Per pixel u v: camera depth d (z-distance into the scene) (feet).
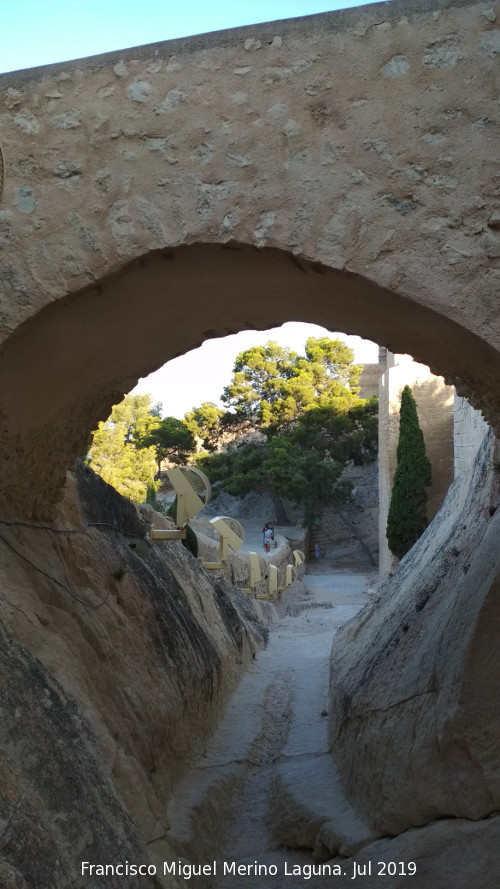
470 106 10.37
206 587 27.48
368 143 10.56
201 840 14.25
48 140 11.32
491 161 10.25
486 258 10.16
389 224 10.43
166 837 11.96
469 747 12.03
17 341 11.49
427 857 11.69
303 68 10.78
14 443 13.75
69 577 15.78
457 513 25.58
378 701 15.71
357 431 103.76
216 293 13.03
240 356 110.01
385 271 10.39
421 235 10.34
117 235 11.05
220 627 26.04
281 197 10.69
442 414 62.75
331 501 99.86
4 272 11.24
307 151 10.69
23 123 11.38
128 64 11.22
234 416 109.29
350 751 16.44
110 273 11.07
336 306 12.91
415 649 16.07
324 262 10.55
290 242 10.64
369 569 95.61
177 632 19.61
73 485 18.08
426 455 62.80
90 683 12.78
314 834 15.12
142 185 11.05
